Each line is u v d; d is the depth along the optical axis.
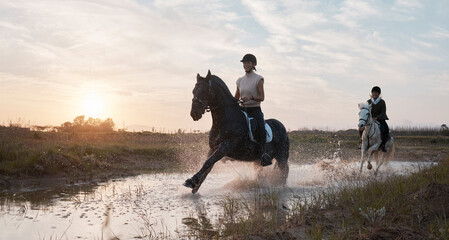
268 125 9.35
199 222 5.64
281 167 9.73
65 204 6.99
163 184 9.79
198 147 19.41
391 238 4.15
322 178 11.18
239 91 9.07
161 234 4.97
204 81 7.83
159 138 24.52
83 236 4.87
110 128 41.50
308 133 41.78
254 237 4.38
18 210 6.42
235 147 8.15
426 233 4.31
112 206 6.82
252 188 9.12
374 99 13.96
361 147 13.13
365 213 4.96
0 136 14.21
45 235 4.91
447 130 41.59
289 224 5.12
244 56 8.80
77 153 13.44
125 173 12.06
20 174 10.24
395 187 6.72
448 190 5.63
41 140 16.61
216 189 8.94
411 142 33.03
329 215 5.43
